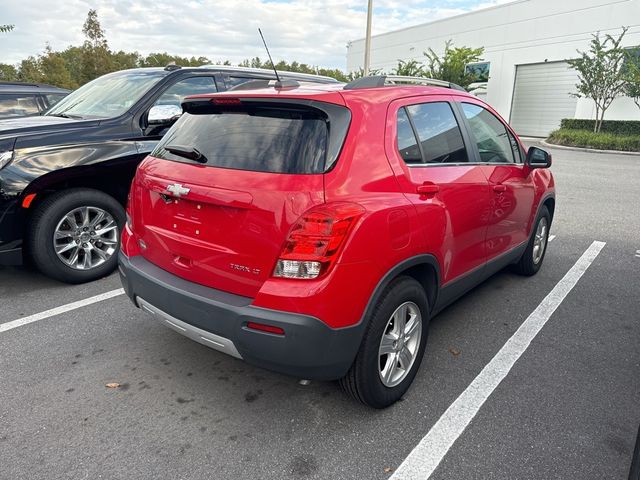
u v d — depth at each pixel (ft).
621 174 40.47
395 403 9.25
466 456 7.89
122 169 15.02
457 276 10.68
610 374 10.34
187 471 7.50
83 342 11.37
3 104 27.30
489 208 11.38
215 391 9.59
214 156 8.37
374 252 7.74
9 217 12.94
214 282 8.24
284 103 8.13
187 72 17.20
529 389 9.75
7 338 11.48
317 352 7.41
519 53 87.40
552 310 13.42
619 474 7.56
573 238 20.66
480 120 12.12
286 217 7.31
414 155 9.25
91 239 14.80
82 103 17.12
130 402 9.18
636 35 70.79
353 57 133.39
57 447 7.96
